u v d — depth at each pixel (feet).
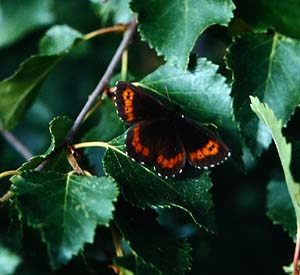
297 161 2.01
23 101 2.15
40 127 2.64
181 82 2.00
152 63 2.58
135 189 1.90
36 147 2.63
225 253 2.87
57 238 1.80
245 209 2.97
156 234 1.89
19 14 2.37
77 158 1.96
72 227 1.81
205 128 1.92
